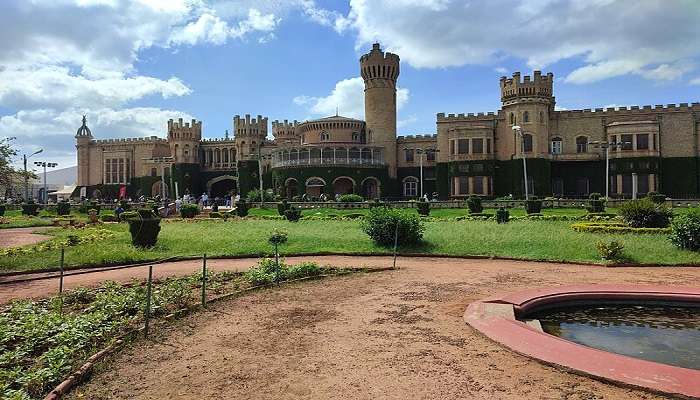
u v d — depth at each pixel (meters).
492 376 8.25
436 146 83.88
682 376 7.81
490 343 10.03
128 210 61.09
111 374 8.58
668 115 68.25
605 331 11.43
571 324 12.03
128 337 10.41
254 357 9.41
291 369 8.73
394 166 85.00
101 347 9.84
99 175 109.31
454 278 18.03
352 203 57.28
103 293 14.42
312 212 52.31
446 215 45.03
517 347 9.52
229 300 14.30
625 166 67.88
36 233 36.88
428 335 10.66
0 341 9.71
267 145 99.06
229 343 10.28
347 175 79.25
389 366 8.79
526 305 12.59
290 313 12.80
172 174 100.44
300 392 7.73
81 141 110.00
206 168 104.38
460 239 26.89
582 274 18.91
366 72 85.00
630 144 67.75
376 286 16.48
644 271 19.66
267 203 61.31
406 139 85.94
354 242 27.36
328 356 9.39
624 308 13.45
